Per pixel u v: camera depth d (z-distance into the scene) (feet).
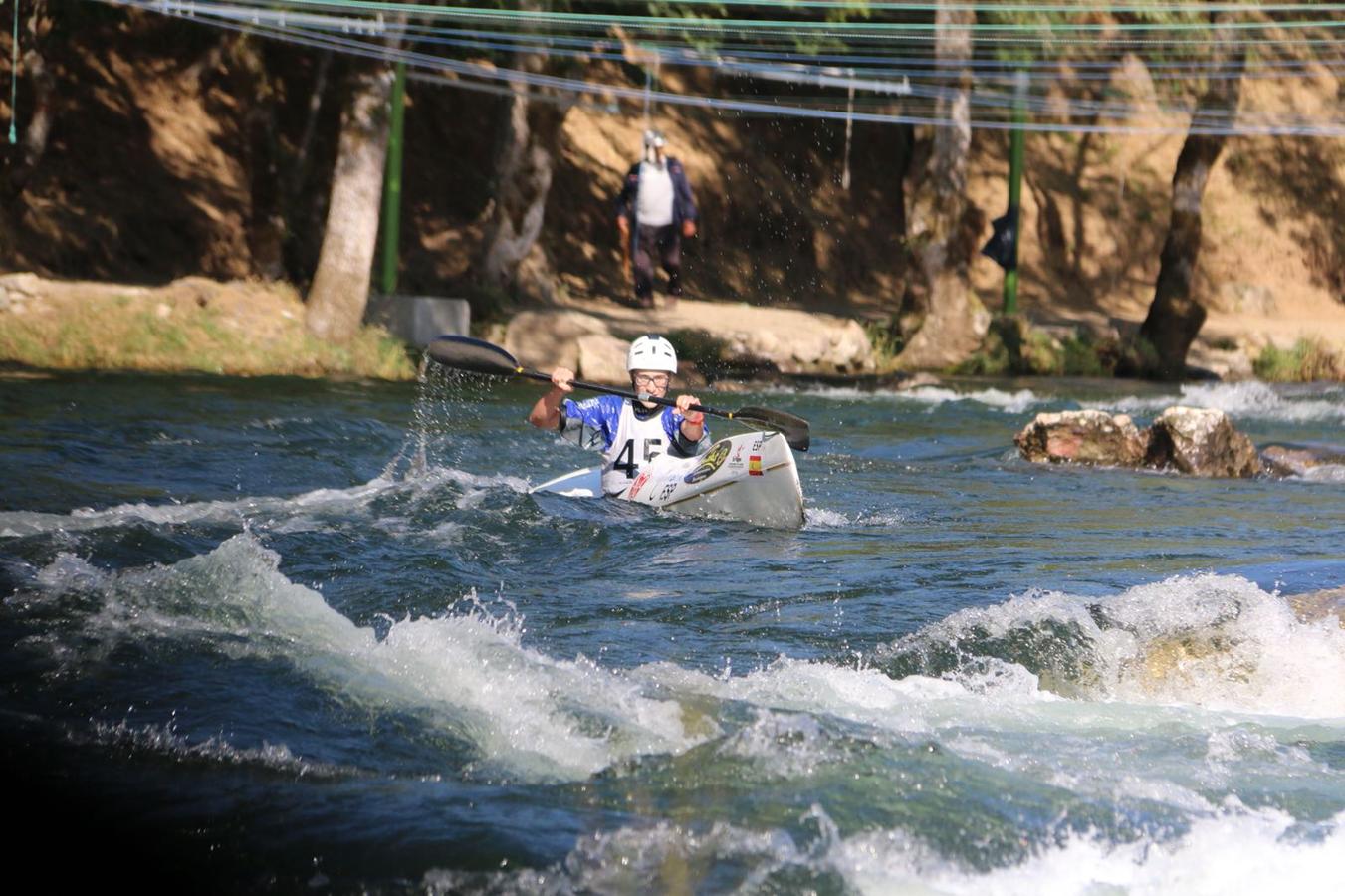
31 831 34.24
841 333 185.57
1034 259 257.34
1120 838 35.58
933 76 182.80
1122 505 87.45
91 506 71.97
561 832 34.94
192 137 194.59
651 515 77.05
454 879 32.58
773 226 240.32
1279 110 281.54
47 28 168.66
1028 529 77.66
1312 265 272.10
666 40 167.12
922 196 194.49
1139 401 164.96
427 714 42.32
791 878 32.99
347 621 50.29
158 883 32.07
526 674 45.83
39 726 40.52
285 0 137.28
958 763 39.83
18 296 141.49
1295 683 47.88
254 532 65.21
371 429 109.50
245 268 185.47
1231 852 34.94
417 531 68.08
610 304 197.67
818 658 49.52
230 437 100.07
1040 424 110.01
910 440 122.31
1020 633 51.21
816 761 39.58
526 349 162.40
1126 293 259.60
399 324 159.22
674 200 189.67
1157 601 53.57
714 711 43.27
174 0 141.18
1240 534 76.59
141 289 149.69
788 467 75.46
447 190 212.23
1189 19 184.96
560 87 170.19
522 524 71.26
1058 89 239.50
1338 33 201.98
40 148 160.86
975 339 197.06
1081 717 44.57
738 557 67.00
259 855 33.47
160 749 39.42
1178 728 43.68
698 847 34.40
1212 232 268.00
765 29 168.45
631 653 49.49
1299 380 213.46
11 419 100.22
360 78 151.64
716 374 169.99
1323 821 36.81
